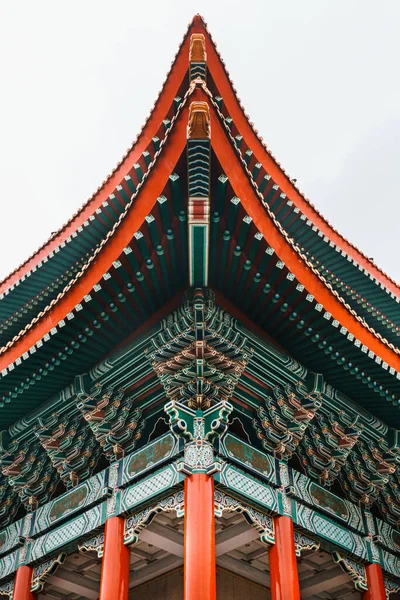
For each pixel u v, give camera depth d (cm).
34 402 1581
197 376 1257
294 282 1273
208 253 1217
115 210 1756
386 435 1633
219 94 1481
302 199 1842
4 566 1527
